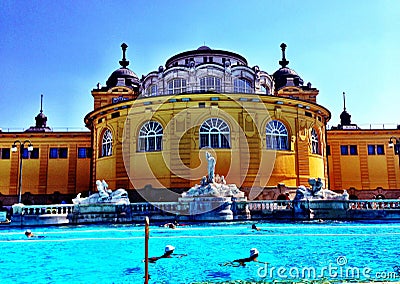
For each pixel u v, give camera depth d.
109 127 32.81
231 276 9.42
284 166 30.67
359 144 44.31
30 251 13.63
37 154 42.62
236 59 37.06
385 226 20.02
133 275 9.66
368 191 43.41
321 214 23.20
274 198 29.38
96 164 34.06
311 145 33.47
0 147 42.59
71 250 13.77
